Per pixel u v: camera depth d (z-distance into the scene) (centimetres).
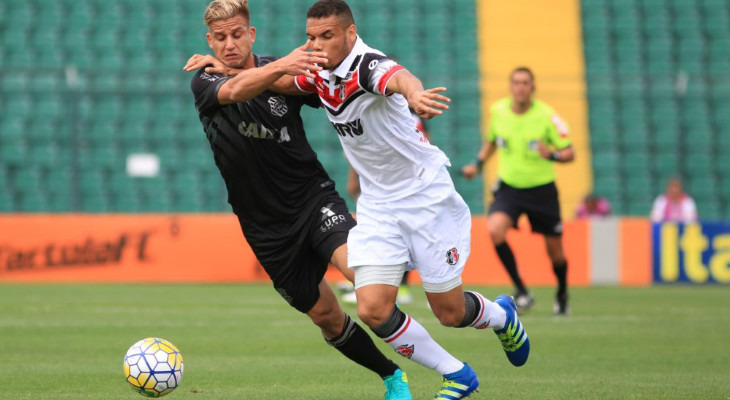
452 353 2669
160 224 5584
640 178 8469
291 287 1822
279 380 2158
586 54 9344
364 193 1778
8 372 2261
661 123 8738
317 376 2222
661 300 4594
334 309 1823
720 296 4866
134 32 8994
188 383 2106
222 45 1791
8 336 2983
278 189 1800
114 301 4269
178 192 7838
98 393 1959
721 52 9431
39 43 8800
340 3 1645
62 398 1895
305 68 1630
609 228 5756
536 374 2262
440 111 1465
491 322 1856
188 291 4916
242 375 2231
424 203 1714
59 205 7712
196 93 1788
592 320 3588
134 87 8150
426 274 1744
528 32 9475
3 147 7900
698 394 1948
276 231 1819
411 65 9144
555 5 9638
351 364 2428
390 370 1825
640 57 9356
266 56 1878
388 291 1709
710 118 8756
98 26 9000
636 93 8100
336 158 8075
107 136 8031
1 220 5553
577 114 8788
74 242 5562
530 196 3684
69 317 3559
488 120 8588
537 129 3644
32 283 5431
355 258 1712
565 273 3766
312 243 1800
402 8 9550
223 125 1784
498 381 2144
